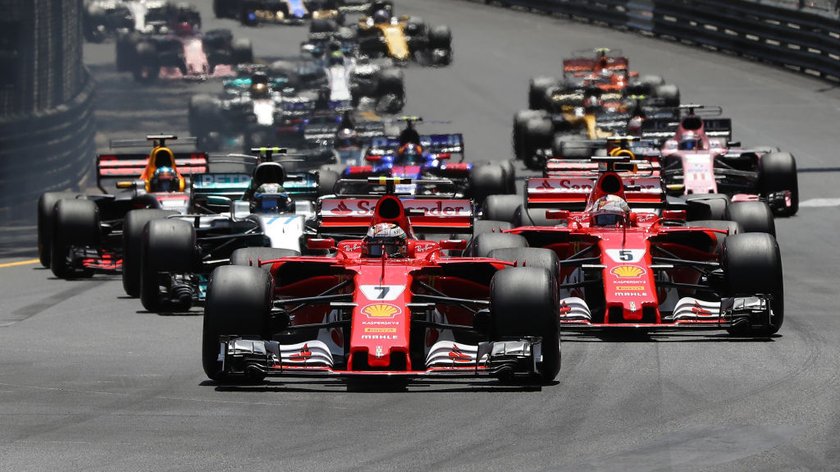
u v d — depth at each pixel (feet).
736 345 163.63
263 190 212.64
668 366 150.51
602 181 191.72
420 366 153.17
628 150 262.06
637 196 210.59
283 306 166.81
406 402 132.87
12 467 108.68
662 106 434.71
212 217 214.69
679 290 191.01
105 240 264.31
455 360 141.49
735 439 115.85
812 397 132.05
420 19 625.41
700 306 169.89
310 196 247.29
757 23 597.93
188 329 185.68
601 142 343.46
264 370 139.64
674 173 307.78
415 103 549.54
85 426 123.03
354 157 378.73
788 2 587.68
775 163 313.53
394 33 609.83
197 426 122.83
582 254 193.77
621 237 178.70
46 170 526.98
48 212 261.85
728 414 125.49
